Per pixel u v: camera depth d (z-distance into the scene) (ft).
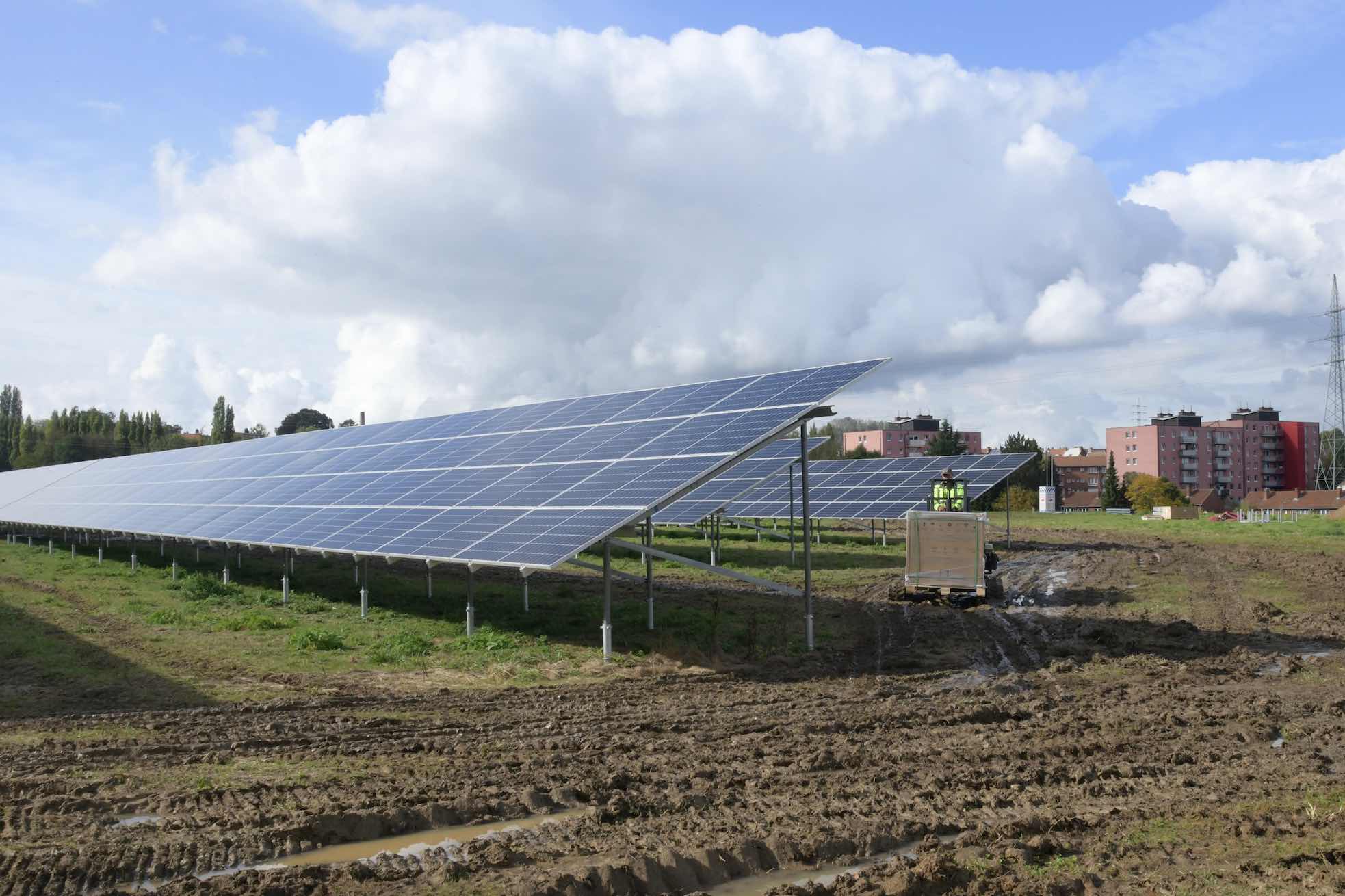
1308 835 33.06
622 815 36.24
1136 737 48.37
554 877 29.86
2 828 33.94
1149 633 84.28
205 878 30.17
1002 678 65.98
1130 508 419.54
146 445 526.98
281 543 95.91
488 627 84.17
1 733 48.60
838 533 215.92
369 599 103.04
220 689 60.64
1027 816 36.24
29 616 90.38
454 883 29.86
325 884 29.60
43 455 490.08
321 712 54.44
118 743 46.19
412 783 39.63
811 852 32.76
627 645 77.05
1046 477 480.64
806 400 71.97
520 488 84.38
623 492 71.20
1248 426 572.51
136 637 78.84
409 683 63.41
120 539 204.23
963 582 99.60
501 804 37.09
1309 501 387.96
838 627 89.10
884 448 610.24
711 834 34.09
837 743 47.34
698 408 84.79
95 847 31.89
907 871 30.50
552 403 112.88
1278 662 70.79
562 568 143.95
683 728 50.93
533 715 53.88
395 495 100.07
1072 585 120.47
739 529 221.87
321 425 514.68
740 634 82.02
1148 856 31.83
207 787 38.88
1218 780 40.70
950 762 43.91
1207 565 138.62
